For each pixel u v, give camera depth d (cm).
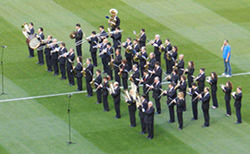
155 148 13162
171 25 18800
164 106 14925
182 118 13862
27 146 13188
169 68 16362
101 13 19300
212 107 14812
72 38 16888
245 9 19938
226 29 18725
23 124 13988
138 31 18338
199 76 15025
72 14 19162
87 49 17538
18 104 14812
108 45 16188
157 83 14388
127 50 16250
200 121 14262
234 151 13100
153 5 19938
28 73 16275
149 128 13425
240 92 13912
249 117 14375
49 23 18600
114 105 14625
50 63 16362
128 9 19588
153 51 17438
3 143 13288
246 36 18412
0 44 17475
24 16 18900
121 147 13188
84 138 13488
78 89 15562
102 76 16325
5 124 13975
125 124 14112
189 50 17525
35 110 14562
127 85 15612
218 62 16975
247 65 16875
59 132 13700
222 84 15700
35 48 16362
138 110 14662
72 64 15588
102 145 13250
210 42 17988
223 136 13650
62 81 16000
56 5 19638
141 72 16288
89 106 14850
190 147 13225
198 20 19150
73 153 12950
